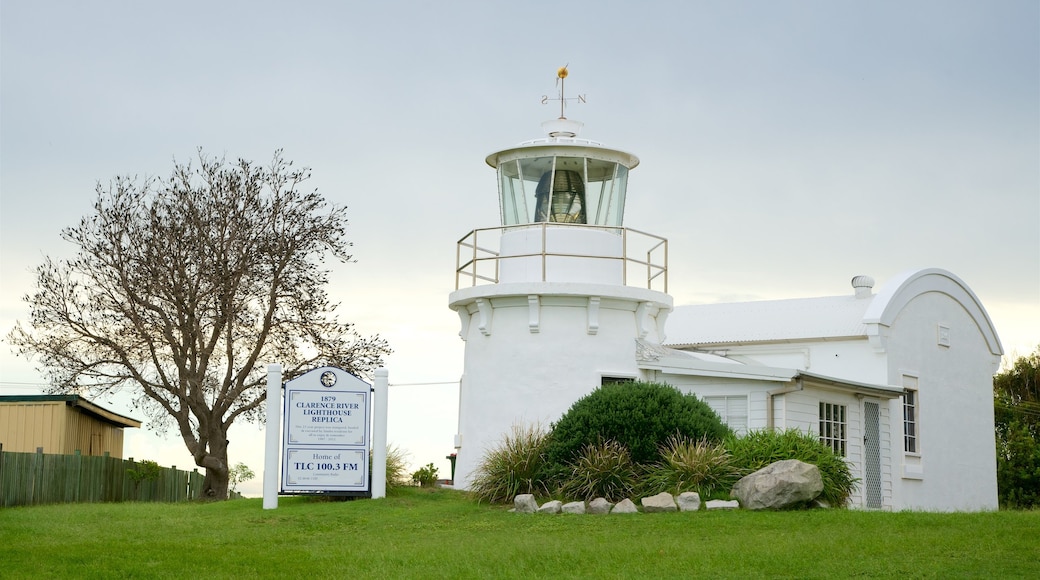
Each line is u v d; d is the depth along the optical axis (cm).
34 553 1680
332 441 2453
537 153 2727
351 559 1622
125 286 3250
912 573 1430
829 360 3073
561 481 2275
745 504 2089
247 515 2255
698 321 3359
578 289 2608
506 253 2739
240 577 1480
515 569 1513
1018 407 4716
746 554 1571
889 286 3086
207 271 3294
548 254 2584
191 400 3284
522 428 2523
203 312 3300
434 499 2455
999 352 3528
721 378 2608
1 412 3459
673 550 1617
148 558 1648
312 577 1478
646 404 2320
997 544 1642
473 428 2698
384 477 2472
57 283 3309
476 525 2014
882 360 3000
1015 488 4384
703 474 2166
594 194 2747
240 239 3341
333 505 2361
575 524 1958
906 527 1833
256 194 3397
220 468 3300
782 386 2530
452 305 2803
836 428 2736
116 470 3388
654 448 2275
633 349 2677
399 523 2083
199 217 3322
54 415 3447
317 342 3441
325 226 3447
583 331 2641
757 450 2239
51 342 3306
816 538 1708
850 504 2417
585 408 2352
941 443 3206
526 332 2648
